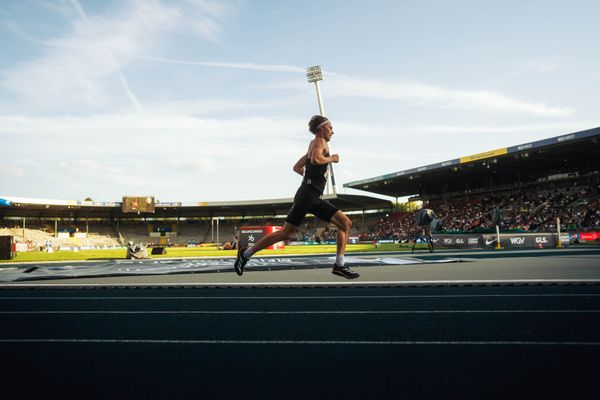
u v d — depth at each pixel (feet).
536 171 141.49
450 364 6.87
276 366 6.93
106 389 5.97
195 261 44.04
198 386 6.04
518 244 70.44
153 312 12.50
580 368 6.57
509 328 9.41
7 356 7.76
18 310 13.11
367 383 6.02
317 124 13.19
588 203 119.34
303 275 24.57
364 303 13.44
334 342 8.47
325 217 13.75
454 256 43.45
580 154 117.39
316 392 5.70
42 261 53.93
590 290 15.57
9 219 197.06
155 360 7.41
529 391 5.60
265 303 13.93
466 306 12.45
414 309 12.11
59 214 210.38
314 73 164.25
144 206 189.98
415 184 171.01
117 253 88.07
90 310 13.01
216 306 13.50
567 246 72.69
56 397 5.67
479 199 159.02
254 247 13.78
